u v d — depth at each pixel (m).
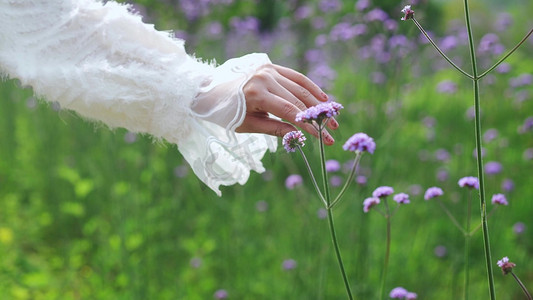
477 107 1.49
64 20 1.48
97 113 1.49
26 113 5.04
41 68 1.46
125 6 1.53
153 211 3.65
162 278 3.49
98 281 3.49
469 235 2.25
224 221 3.97
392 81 4.09
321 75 4.78
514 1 9.44
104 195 4.27
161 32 1.53
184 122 1.44
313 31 5.68
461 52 5.73
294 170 4.34
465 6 1.47
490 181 4.20
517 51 7.31
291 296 3.19
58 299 3.41
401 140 4.77
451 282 3.39
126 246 3.37
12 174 4.76
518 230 3.58
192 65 1.50
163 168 4.26
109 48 1.48
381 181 3.88
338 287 3.18
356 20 4.86
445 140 5.02
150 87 1.43
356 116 4.68
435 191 2.29
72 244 4.07
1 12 1.45
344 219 3.63
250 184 4.22
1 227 4.16
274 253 3.75
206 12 5.09
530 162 4.65
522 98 5.14
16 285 3.48
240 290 3.45
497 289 3.46
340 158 4.44
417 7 4.14
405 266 3.43
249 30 5.67
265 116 1.45
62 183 4.45
